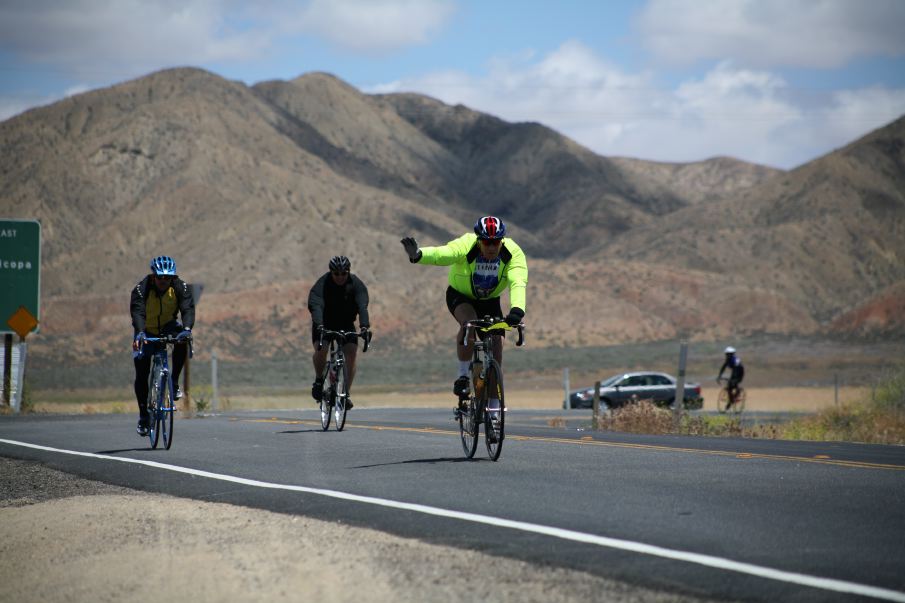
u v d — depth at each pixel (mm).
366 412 75312
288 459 27406
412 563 14531
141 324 29422
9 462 30594
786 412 81375
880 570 13719
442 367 192750
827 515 17484
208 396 94625
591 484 21281
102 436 37656
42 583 15461
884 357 186750
